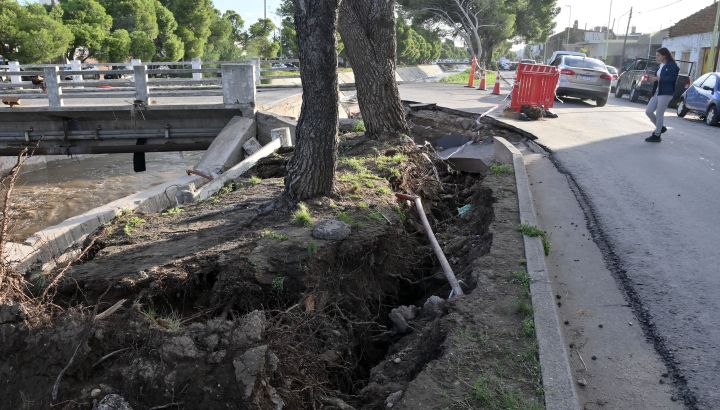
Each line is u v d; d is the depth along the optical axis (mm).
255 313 3492
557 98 21094
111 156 21312
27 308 3727
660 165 9539
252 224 6188
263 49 47625
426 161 9711
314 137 6375
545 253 5789
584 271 5445
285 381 3592
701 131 14055
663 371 3855
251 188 8203
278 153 11898
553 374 3527
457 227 7512
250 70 16156
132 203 8617
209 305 4988
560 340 3883
